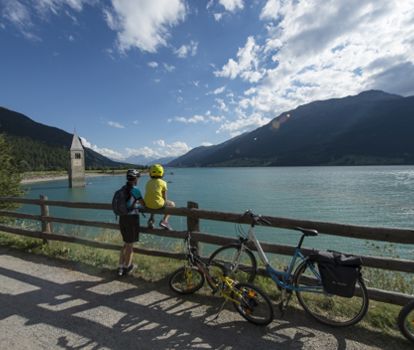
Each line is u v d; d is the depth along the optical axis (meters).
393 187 50.66
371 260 3.30
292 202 35.25
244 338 2.88
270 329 3.05
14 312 3.42
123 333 2.96
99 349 2.69
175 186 66.62
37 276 4.63
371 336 2.93
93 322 3.18
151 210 4.91
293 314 3.37
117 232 8.20
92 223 5.76
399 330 2.97
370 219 24.45
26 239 6.89
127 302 3.69
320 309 3.40
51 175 120.75
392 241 3.22
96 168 177.25
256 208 31.25
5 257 5.70
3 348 2.70
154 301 3.71
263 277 4.35
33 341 2.82
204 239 4.45
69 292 4.00
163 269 4.84
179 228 19.12
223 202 36.59
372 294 3.24
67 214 28.92
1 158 15.52
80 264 5.23
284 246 3.82
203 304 3.63
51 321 3.20
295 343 2.80
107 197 50.09
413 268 3.10
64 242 6.63
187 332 2.98
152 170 4.95
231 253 4.07
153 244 6.88
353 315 3.26
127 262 4.68
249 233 3.74
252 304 3.15
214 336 2.91
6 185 15.33
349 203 33.41
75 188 74.81
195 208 4.60
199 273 3.95
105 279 4.50
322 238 16.48
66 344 2.77
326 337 2.91
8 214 7.21
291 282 3.28
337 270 2.88
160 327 3.07
